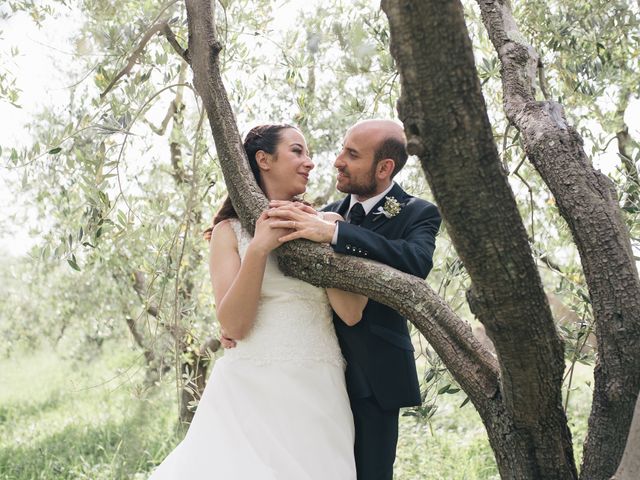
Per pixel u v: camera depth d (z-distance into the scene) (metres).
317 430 2.76
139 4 3.41
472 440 6.42
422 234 2.87
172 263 4.07
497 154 2.04
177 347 3.76
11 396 9.69
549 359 2.25
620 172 3.76
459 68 1.94
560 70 4.10
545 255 4.06
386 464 2.96
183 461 2.75
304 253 2.59
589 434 2.47
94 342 8.05
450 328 2.49
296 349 2.80
